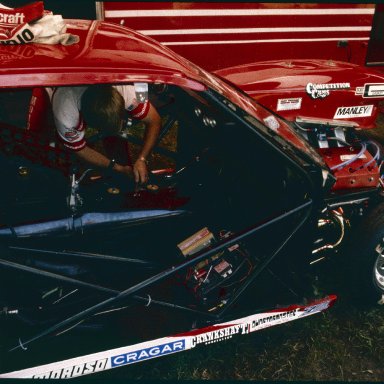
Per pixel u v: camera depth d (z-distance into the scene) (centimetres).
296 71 352
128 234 228
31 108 221
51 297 221
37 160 214
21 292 213
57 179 219
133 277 242
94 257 224
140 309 260
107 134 235
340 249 277
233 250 255
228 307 245
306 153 234
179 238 246
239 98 244
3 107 230
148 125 244
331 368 267
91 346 242
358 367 269
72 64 190
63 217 212
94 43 211
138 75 198
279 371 262
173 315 260
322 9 458
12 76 180
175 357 262
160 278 224
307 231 243
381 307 302
